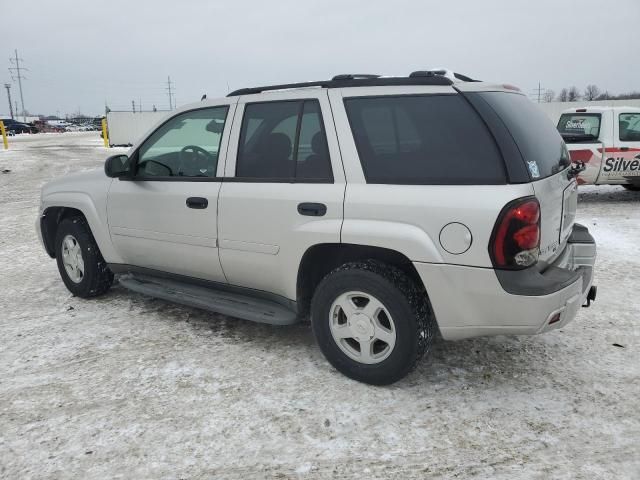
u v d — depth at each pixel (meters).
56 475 2.50
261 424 2.87
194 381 3.34
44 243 5.21
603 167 9.27
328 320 3.29
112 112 29.12
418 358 3.04
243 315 3.61
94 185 4.57
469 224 2.73
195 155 3.90
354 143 3.13
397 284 2.98
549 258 3.03
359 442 2.69
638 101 24.41
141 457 2.62
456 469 2.47
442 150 2.88
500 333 2.86
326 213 3.16
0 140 40.81
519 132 2.88
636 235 7.00
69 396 3.20
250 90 3.70
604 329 4.01
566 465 2.48
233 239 3.62
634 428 2.76
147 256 4.29
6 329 4.27
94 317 4.48
